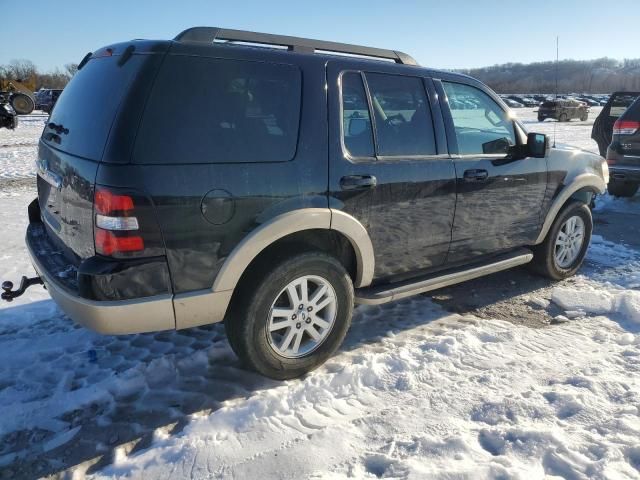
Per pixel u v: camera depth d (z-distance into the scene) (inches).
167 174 94.6
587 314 156.2
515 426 97.3
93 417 105.7
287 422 101.2
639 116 285.0
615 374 116.6
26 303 159.3
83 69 120.6
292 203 109.0
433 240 138.9
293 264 111.1
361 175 119.2
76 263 105.7
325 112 115.1
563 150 173.6
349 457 91.3
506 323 149.9
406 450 92.0
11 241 221.6
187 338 138.6
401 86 132.1
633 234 248.2
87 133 101.4
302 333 118.6
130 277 93.7
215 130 100.7
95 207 93.0
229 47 105.7
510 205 156.2
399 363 122.3
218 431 98.9
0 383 116.6
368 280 128.3
